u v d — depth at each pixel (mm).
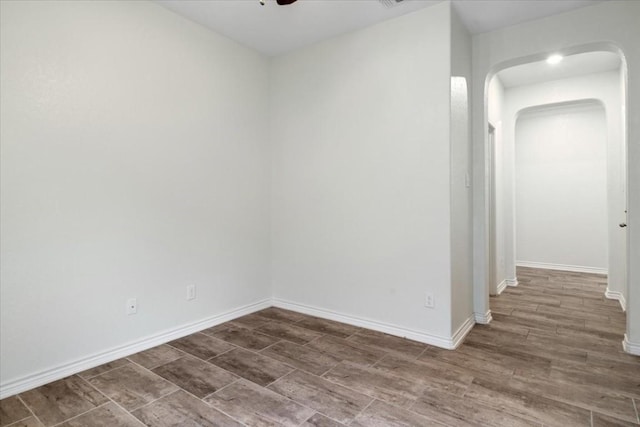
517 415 1814
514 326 3158
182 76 2859
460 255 2887
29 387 2055
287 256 3633
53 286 2158
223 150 3211
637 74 2529
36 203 2082
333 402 1935
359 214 3104
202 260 3047
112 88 2416
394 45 2873
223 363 2404
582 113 5613
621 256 4055
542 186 5945
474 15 2852
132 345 2557
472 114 3268
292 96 3541
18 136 2006
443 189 2652
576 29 2760
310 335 2918
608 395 2002
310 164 3420
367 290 3076
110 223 2426
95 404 1910
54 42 2137
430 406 1896
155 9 2668
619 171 4039
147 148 2627
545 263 5957
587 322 3256
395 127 2879
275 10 2762
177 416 1807
